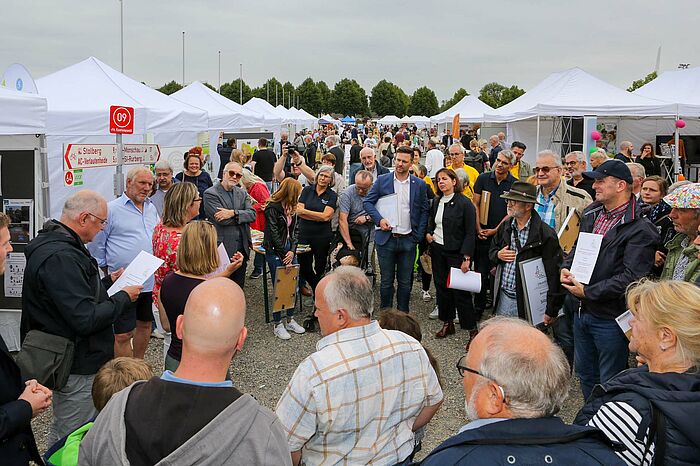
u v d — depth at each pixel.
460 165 8.16
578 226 5.11
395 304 7.22
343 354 2.17
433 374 2.39
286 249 6.07
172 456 1.49
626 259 3.46
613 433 1.78
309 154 20.48
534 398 1.49
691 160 14.48
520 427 1.48
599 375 3.88
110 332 3.32
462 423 4.40
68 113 7.72
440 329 6.39
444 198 5.83
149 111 8.99
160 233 4.40
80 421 3.21
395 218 5.98
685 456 1.68
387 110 110.88
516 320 1.72
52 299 2.96
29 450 2.37
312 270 6.77
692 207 3.32
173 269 4.35
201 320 1.70
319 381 2.11
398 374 2.25
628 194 3.72
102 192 9.47
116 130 5.91
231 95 89.06
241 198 5.98
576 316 3.89
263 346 5.92
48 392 2.39
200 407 1.58
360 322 2.26
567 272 3.71
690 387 1.81
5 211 5.18
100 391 2.43
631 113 12.89
